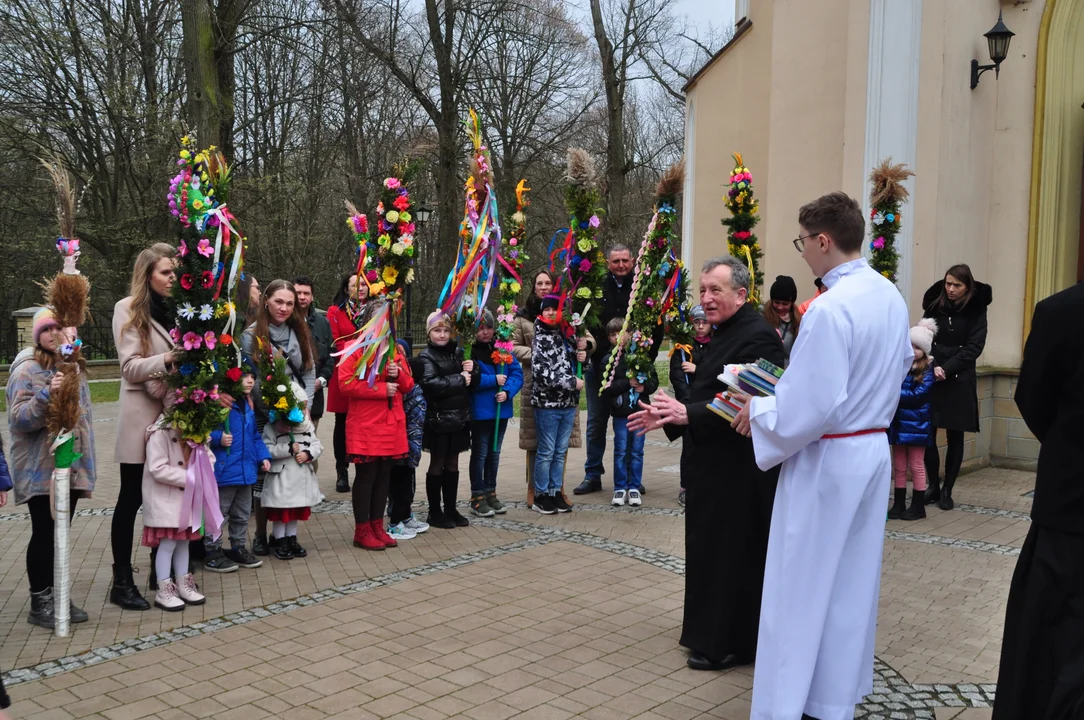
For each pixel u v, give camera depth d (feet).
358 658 12.93
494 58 72.59
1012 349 28.89
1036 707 8.87
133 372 14.37
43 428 14.03
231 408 16.46
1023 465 28.48
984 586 16.58
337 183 83.20
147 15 69.46
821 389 9.69
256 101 81.20
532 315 23.48
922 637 13.96
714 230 38.68
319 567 17.62
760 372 10.75
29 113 66.54
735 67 37.76
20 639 13.60
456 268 21.03
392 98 79.30
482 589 16.25
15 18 63.41
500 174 75.00
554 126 77.87
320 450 18.16
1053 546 8.80
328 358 25.05
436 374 20.24
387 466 19.03
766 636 10.27
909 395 21.39
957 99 26.00
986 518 22.06
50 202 69.46
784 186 29.89
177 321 14.47
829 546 9.96
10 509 22.89
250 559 17.58
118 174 72.95
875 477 10.09
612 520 21.66
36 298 76.79
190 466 14.80
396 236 18.53
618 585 16.56
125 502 14.90
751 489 12.48
